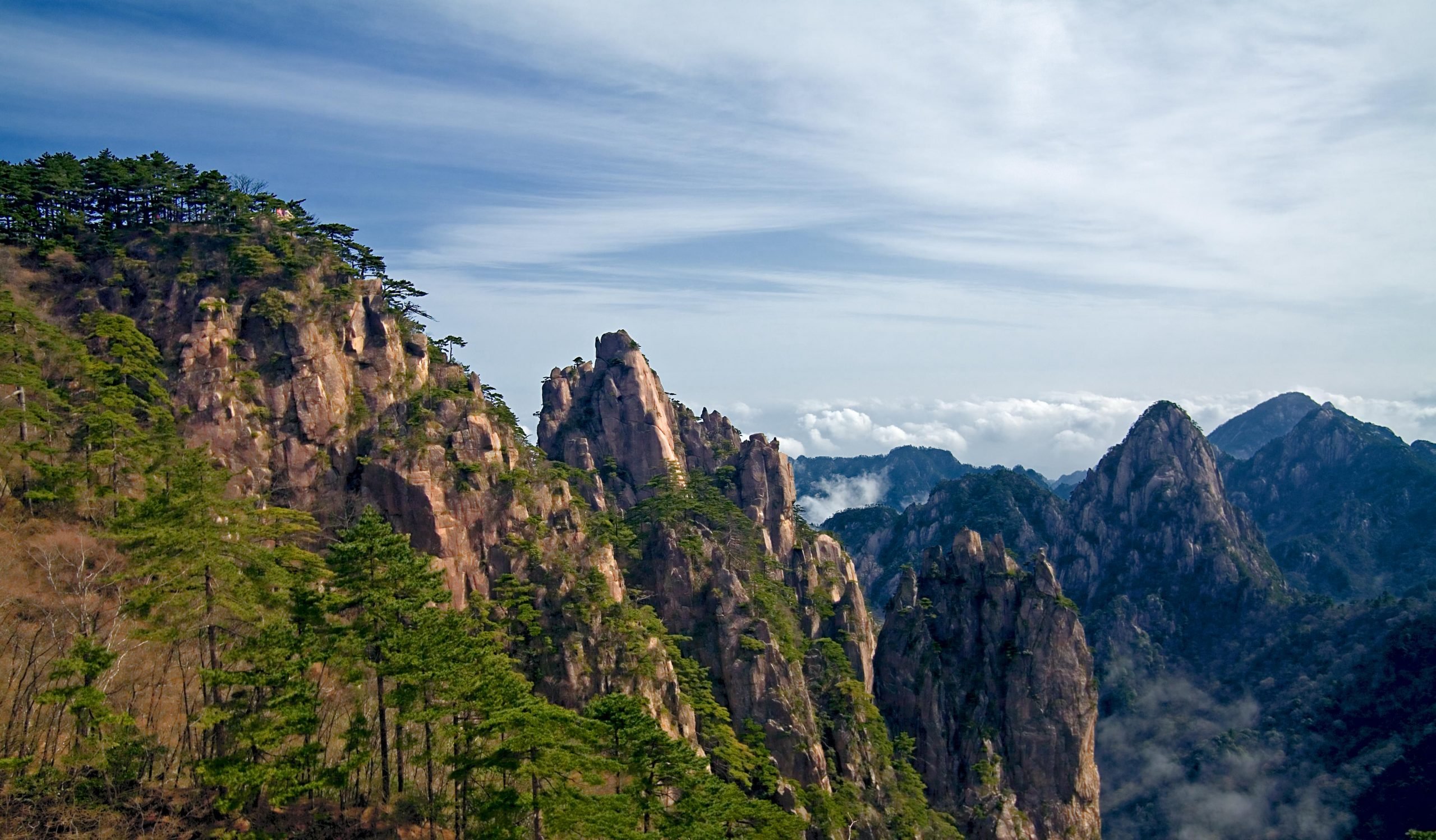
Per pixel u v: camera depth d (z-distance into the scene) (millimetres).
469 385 134250
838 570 183250
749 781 118688
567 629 113750
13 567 82312
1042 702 174000
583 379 186250
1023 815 162750
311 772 70688
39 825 61094
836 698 148500
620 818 70938
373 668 71688
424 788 78562
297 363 116688
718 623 141000
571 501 131500
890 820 140375
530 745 65875
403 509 114062
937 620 186125
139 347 109000
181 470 75562
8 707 70125
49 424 98625
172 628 66438
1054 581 183250
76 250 124750
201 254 124188
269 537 83625
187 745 70250
